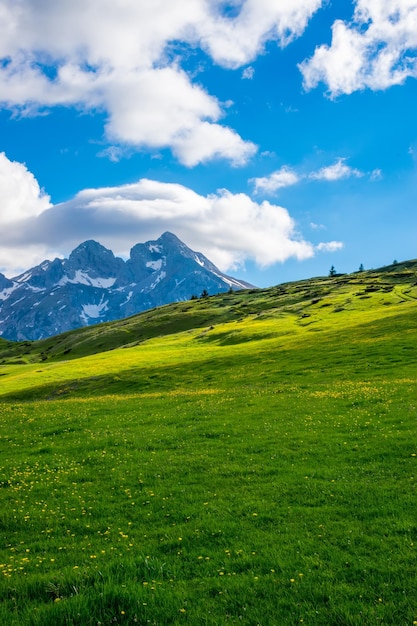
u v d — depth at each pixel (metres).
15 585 11.20
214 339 153.12
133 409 40.56
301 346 84.38
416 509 15.07
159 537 14.52
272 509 15.98
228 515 15.70
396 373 50.31
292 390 44.66
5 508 18.06
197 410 36.88
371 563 11.76
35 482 21.42
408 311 107.00
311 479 18.77
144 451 25.59
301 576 11.27
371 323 97.88
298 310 197.25
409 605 9.83
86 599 10.03
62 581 11.15
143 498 18.14
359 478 18.50
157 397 48.66
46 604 10.17
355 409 31.98
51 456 26.09
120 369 100.31
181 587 11.00
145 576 11.54
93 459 24.80
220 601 10.40
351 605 9.93
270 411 33.94
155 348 150.25
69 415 39.47
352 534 13.58
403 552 12.27
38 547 14.26
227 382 60.88
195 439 27.34
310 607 9.98
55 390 77.75
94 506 17.70
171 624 9.46
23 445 29.62
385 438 23.84
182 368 79.19
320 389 43.53
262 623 9.44
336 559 12.14
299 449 23.38
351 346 73.44
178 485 19.39
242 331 149.62
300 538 13.56
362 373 53.16
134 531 15.07
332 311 177.50
